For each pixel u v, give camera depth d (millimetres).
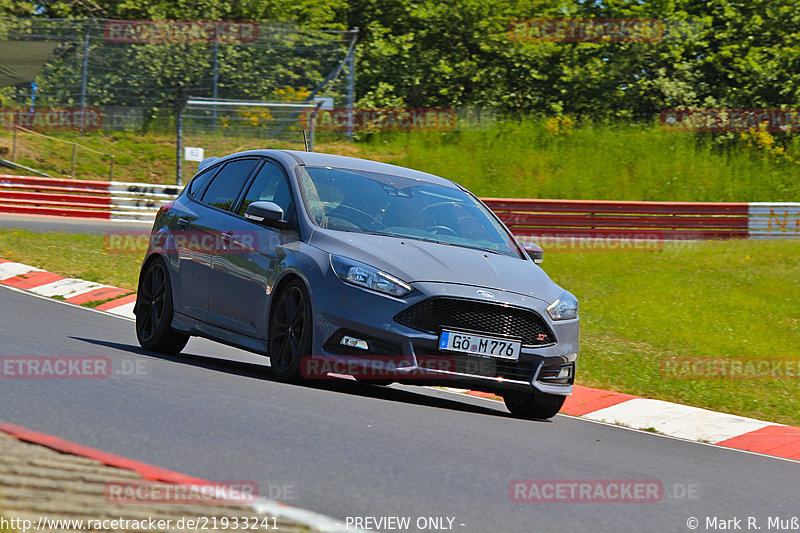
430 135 110250
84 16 118625
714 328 44250
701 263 67438
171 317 26750
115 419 15734
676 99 119562
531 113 119312
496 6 129250
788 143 111375
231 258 24469
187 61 107625
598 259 68688
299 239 22781
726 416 27375
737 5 130000
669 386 32156
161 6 120875
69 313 34625
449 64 124062
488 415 22656
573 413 27328
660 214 84438
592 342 38812
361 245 22094
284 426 16609
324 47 111312
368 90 119938
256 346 23281
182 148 102062
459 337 21094
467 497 13445
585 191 100938
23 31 102625
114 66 106312
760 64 123875
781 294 55125
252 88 107625
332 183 24625
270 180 25078
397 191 25375
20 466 11945
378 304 20906
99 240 59844
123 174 98688
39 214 81625
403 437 17078
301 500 12156
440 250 22844
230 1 123062
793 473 20281
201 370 22906
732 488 17094
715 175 104875
